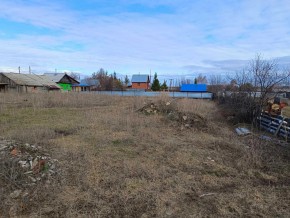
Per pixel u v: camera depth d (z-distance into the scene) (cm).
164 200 369
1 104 1508
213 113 1291
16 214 320
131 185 413
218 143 699
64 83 4650
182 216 330
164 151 607
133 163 511
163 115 1119
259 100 1049
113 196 376
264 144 676
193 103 1484
